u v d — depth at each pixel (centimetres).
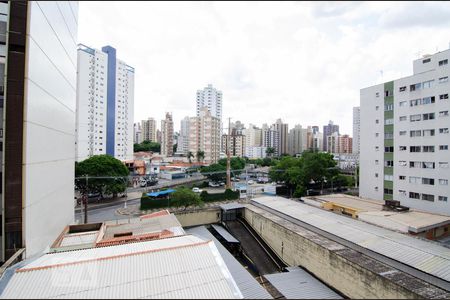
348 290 1427
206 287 893
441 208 2866
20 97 1252
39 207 1382
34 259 1089
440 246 1673
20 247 1224
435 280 1292
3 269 1059
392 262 1505
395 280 1223
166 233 1762
